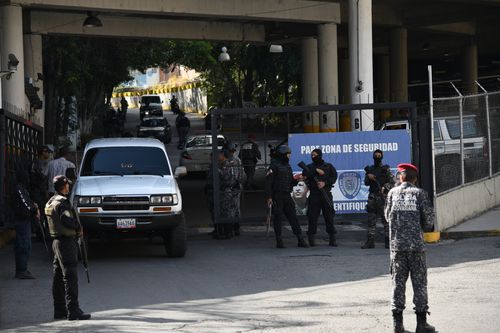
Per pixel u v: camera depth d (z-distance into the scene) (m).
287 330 12.92
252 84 75.00
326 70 45.16
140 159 22.48
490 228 24.33
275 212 23.09
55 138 54.44
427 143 24.16
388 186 22.27
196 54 74.81
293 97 74.31
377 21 52.41
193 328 13.24
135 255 22.17
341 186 25.20
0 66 33.19
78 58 57.16
